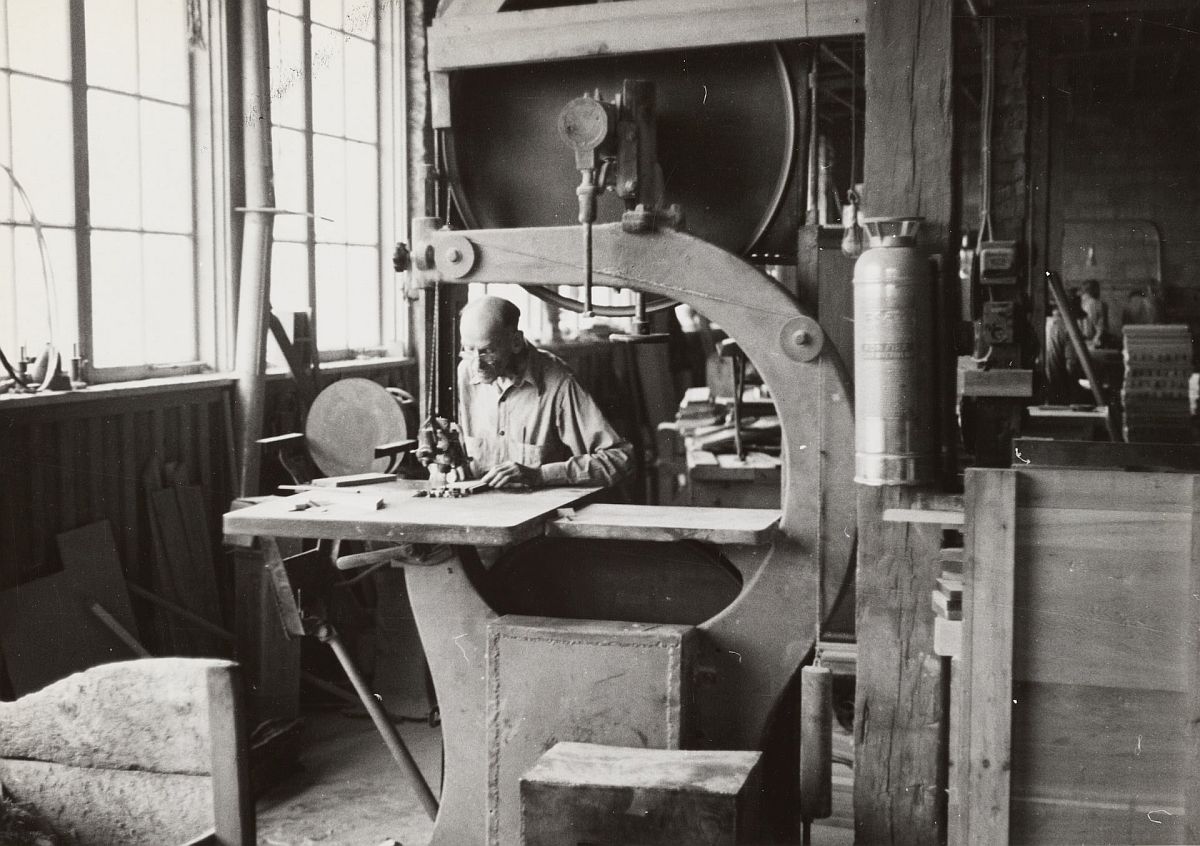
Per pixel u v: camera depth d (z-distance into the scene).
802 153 3.70
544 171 3.86
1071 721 2.52
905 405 2.92
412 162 7.32
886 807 3.12
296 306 6.44
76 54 4.85
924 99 2.97
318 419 4.62
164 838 2.30
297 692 5.25
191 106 5.54
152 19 5.29
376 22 7.22
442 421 3.86
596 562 3.78
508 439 4.06
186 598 5.24
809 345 3.30
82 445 4.72
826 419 3.31
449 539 3.12
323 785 4.69
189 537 5.28
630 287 3.47
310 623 3.65
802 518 3.35
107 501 4.86
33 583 4.41
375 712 3.71
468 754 3.55
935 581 3.03
